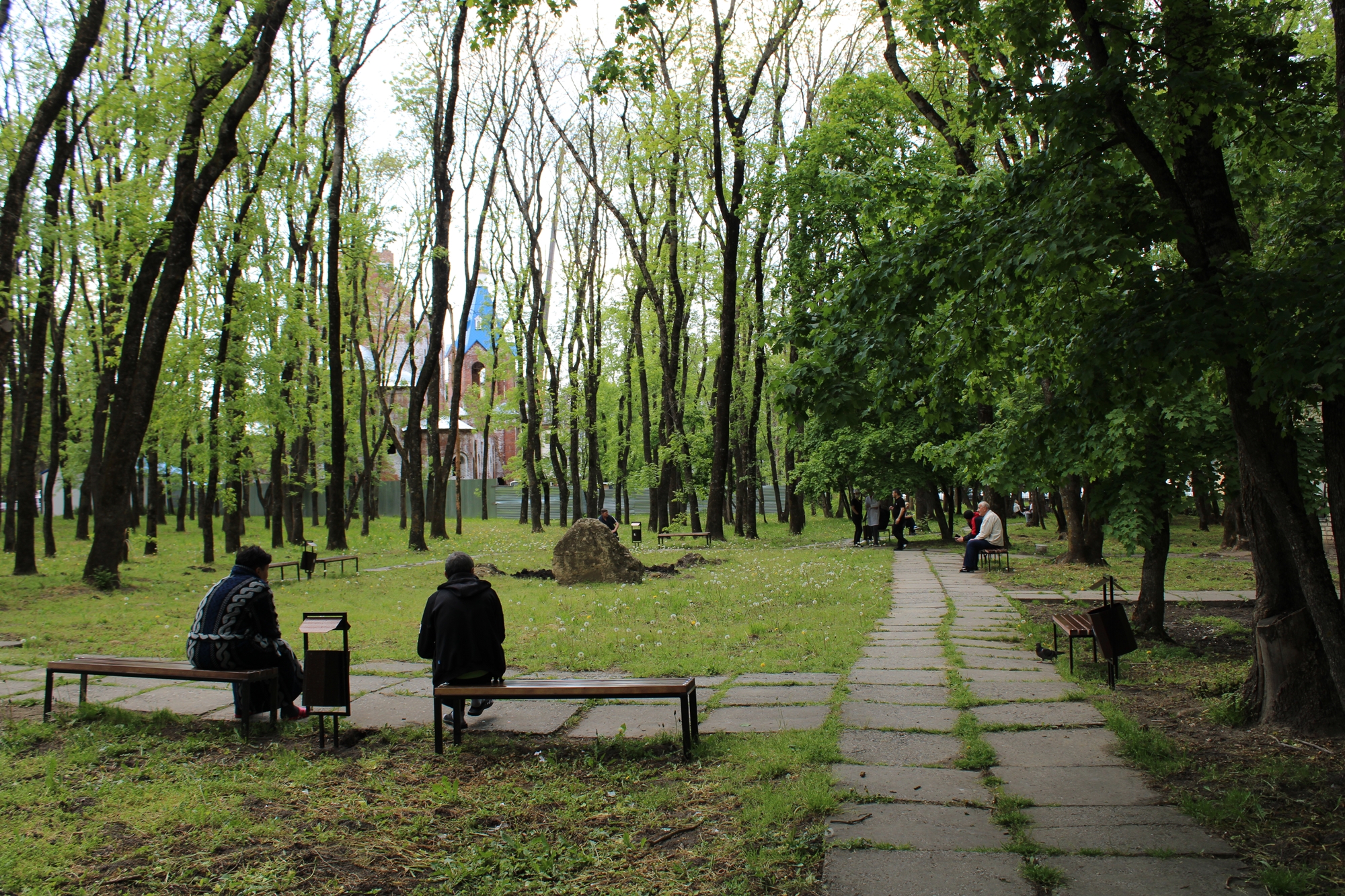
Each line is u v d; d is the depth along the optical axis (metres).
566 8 8.70
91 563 14.66
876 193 17.53
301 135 22.34
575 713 6.34
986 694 6.65
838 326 5.77
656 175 26.22
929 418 5.93
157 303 14.97
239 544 24.25
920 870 3.60
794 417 6.02
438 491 32.72
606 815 4.33
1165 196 4.89
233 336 21.25
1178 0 4.85
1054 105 4.84
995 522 17.19
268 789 4.69
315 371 30.06
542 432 42.31
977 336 5.41
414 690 7.20
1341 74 4.13
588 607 11.88
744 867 3.69
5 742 5.59
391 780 4.88
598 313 35.72
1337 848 3.73
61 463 33.50
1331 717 5.22
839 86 19.75
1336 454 4.48
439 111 24.58
